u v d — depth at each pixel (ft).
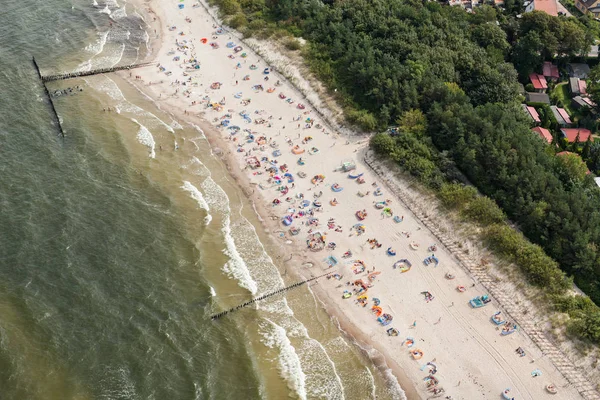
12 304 260.62
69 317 258.78
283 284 289.53
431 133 372.17
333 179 352.08
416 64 410.93
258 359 254.27
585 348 257.75
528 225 311.27
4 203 313.32
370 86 409.08
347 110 399.65
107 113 399.65
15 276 274.57
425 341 265.13
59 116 389.39
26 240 293.23
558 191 315.99
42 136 367.25
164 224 316.40
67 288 271.49
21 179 330.54
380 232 317.63
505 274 290.35
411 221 323.98
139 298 272.10
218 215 327.67
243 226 321.32
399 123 382.01
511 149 341.62
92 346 248.32
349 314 276.82
